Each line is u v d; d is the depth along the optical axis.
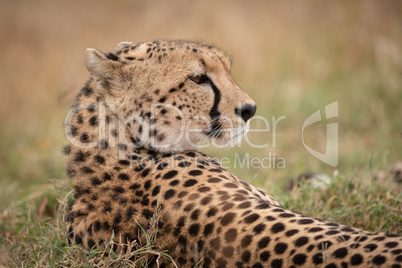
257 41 16.95
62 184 8.76
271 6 18.48
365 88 14.88
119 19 18.86
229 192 5.79
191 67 6.80
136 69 6.62
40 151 12.93
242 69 15.98
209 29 17.45
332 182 9.22
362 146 12.27
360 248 4.91
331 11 18.09
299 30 17.61
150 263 6.09
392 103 14.09
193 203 5.77
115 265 6.04
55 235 7.47
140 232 6.00
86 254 6.32
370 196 8.63
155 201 5.97
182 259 5.76
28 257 6.92
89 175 6.41
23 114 16.23
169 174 6.11
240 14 17.94
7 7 20.22
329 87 15.48
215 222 5.55
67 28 19.03
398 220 7.94
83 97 6.77
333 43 17.19
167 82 6.70
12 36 19.23
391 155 11.40
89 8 19.69
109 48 17.75
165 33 17.61
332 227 5.25
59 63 17.36
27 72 17.56
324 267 4.91
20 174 12.01
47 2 20.48
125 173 6.29
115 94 6.55
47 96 16.31
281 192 9.34
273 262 5.11
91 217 6.35
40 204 9.50
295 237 5.15
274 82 15.62
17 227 8.49
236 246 5.33
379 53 15.67
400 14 17.28
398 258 4.73
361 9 17.80
